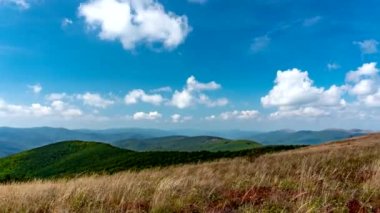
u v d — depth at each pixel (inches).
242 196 413.1
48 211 378.3
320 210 316.2
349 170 569.9
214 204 385.4
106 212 358.3
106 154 4097.0
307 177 461.7
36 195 452.1
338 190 396.8
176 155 2689.5
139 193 429.7
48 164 4212.6
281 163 759.1
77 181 637.9
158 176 676.7
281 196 385.4
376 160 629.0
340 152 971.9
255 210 333.1
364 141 1908.2
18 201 402.6
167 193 411.5
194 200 394.3
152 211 354.9
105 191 444.8
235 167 768.3
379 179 428.1
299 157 942.4
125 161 3041.3
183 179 504.1
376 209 331.9
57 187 546.0
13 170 4170.8
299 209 308.7
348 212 322.0
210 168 840.9
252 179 498.0
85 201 406.3
